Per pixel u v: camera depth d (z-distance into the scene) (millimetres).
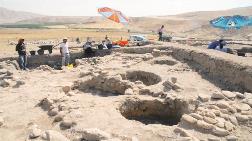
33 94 11898
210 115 8305
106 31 72812
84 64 18656
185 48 18859
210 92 11969
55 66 20391
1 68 17969
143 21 116125
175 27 100812
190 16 151000
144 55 19719
